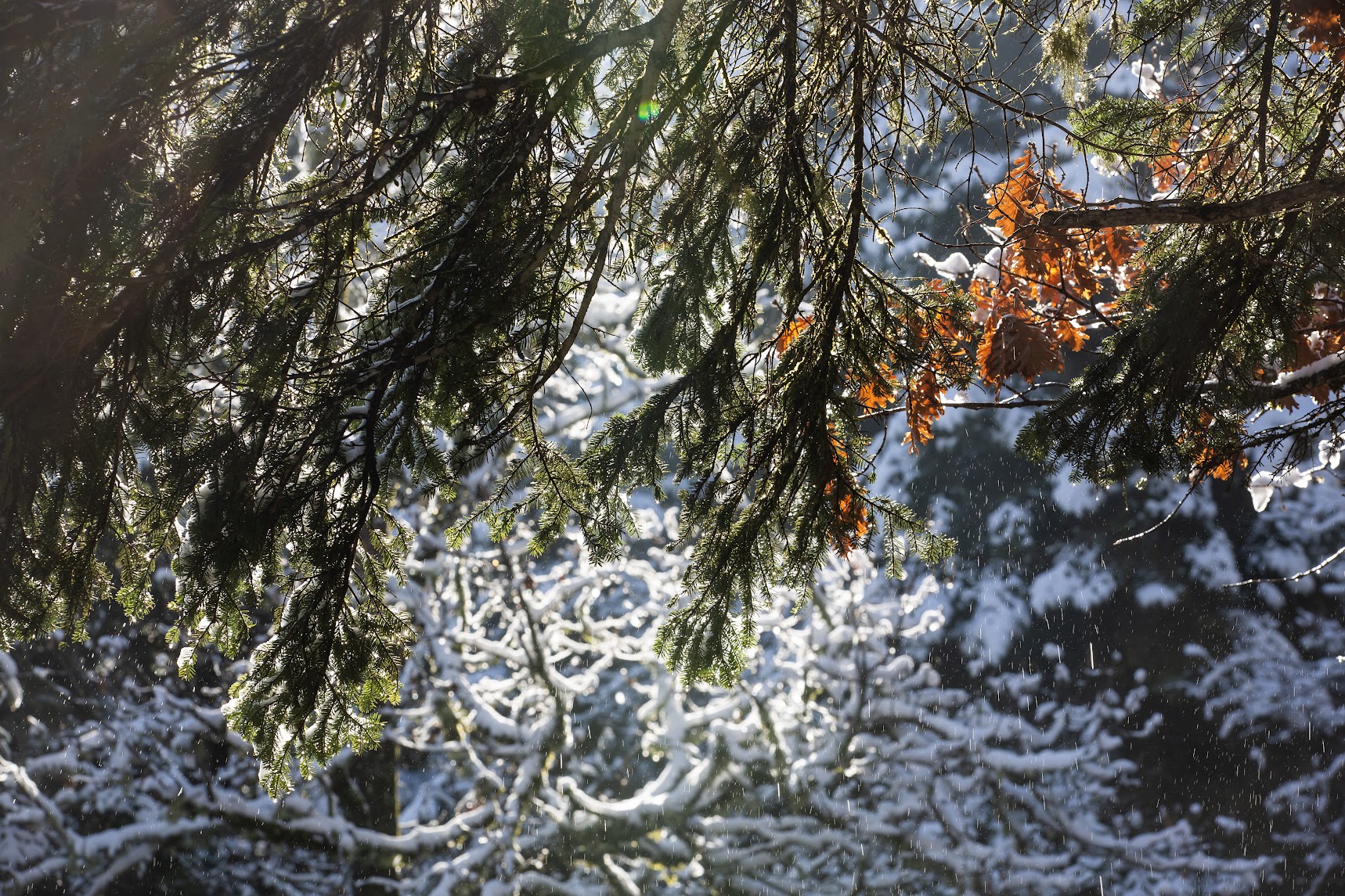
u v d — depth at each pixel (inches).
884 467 681.6
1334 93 147.5
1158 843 503.2
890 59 149.3
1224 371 135.2
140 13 108.0
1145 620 625.9
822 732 422.0
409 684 396.2
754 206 130.3
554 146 130.6
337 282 124.5
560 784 409.4
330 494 123.6
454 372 120.0
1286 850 565.9
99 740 414.3
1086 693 623.8
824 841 414.3
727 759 412.8
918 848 421.7
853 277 136.9
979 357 162.7
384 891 382.3
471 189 124.2
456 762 431.5
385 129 126.3
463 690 396.8
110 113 106.6
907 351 133.8
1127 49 165.8
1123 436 135.0
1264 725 595.5
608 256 130.0
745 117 135.0
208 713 390.3
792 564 130.8
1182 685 610.5
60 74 105.0
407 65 129.5
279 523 118.7
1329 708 590.6
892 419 685.3
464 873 383.9
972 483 671.1
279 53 116.7
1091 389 137.2
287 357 120.6
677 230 129.6
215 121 120.3
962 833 431.8
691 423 133.4
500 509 136.6
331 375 119.5
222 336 129.6
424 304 119.8
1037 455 139.6
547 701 424.5
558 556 541.6
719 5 135.9
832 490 129.6
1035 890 428.8
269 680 122.6
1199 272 135.1
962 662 649.6
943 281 160.9
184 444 120.0
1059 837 506.3
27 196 104.1
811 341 135.1
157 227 112.8
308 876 409.1
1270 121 155.9
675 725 416.8
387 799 392.5
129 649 434.0
